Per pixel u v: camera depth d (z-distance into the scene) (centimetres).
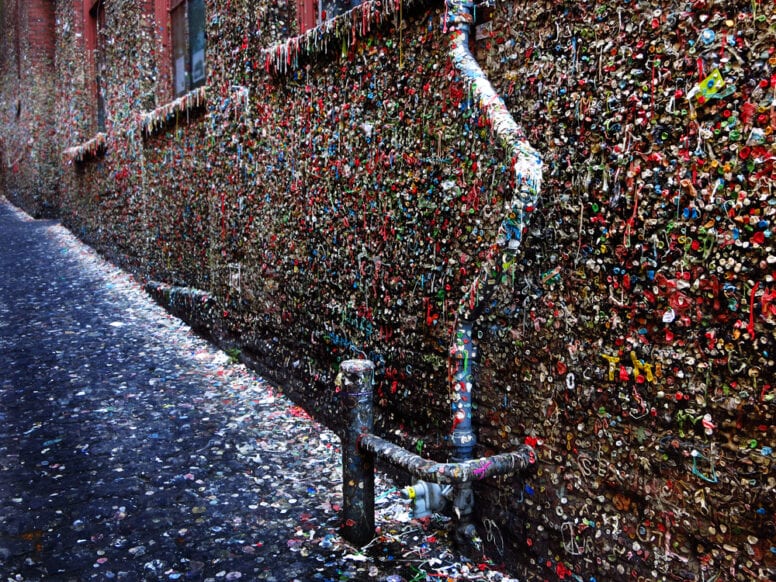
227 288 578
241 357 560
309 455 392
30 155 1623
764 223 178
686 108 195
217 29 560
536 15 247
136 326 702
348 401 295
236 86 526
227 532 309
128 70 843
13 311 762
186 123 668
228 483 358
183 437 419
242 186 529
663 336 207
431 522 313
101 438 416
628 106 212
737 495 189
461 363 279
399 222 335
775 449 180
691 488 201
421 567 279
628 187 214
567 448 243
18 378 533
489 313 275
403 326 338
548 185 244
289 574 275
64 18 1247
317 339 429
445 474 245
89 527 312
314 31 397
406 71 322
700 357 196
